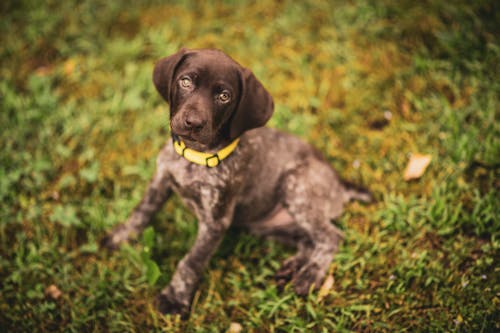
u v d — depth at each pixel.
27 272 1.29
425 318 1.24
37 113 1.48
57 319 1.26
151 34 1.62
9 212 1.35
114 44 1.61
